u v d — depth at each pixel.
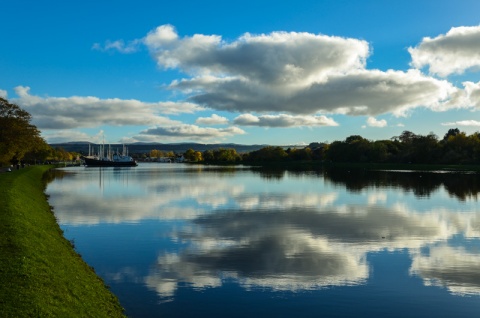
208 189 75.88
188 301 19.67
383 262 26.17
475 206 51.97
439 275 23.64
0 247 20.06
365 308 19.11
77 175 122.69
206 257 27.12
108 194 65.94
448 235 34.03
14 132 91.00
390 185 84.50
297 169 178.38
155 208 49.81
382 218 42.56
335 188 78.06
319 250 29.06
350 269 24.69
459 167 156.25
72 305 15.79
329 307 19.16
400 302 19.78
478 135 183.62
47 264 19.61
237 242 31.38
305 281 22.55
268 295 20.53
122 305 19.06
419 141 187.12
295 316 18.20
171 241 31.66
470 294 20.81
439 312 18.73
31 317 13.20
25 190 51.09
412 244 30.89
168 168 198.38
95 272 23.88
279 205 52.97
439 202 56.16
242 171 158.75
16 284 15.51
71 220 40.81
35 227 28.36
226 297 20.20
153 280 22.58
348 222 40.00
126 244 30.66
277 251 28.67
